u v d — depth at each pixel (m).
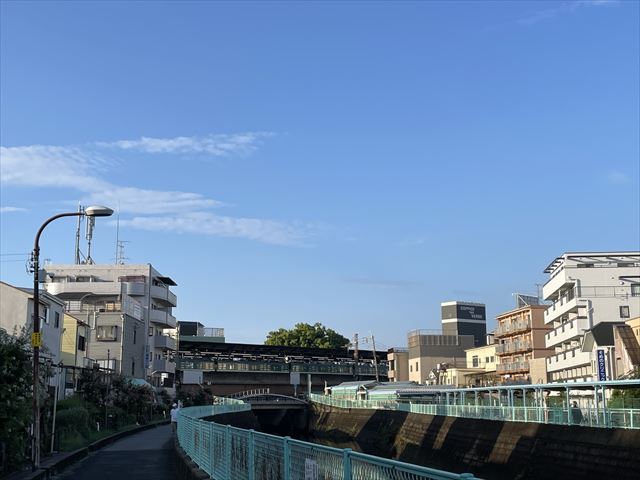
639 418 25.66
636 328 45.78
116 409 39.91
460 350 92.81
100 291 64.38
